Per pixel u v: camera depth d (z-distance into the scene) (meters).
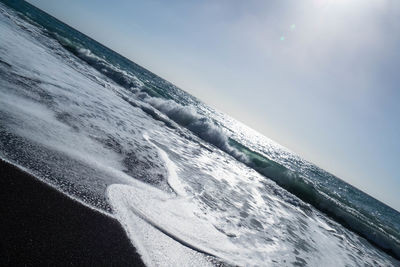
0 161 2.73
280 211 7.36
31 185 2.65
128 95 12.58
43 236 2.12
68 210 2.59
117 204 3.12
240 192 7.06
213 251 3.36
